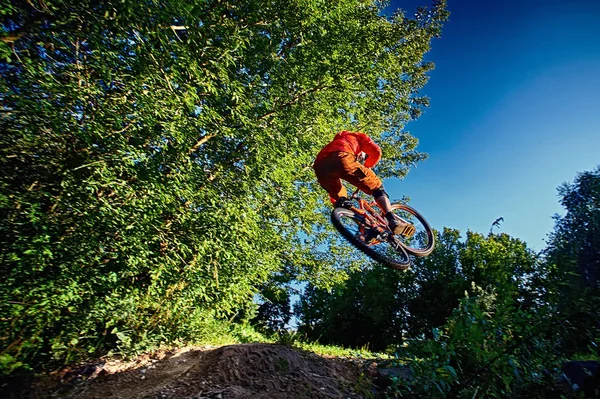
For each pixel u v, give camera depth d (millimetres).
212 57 6430
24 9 5172
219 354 4770
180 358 5500
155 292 6184
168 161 6203
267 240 9133
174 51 5715
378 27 10727
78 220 5156
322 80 8586
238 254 7480
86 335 5496
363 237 4008
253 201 8211
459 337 3998
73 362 5246
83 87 5180
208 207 6758
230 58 6234
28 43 4898
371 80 9453
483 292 4484
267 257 9102
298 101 8875
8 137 4797
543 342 3879
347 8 9234
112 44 5355
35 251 4359
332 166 4113
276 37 8656
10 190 4750
